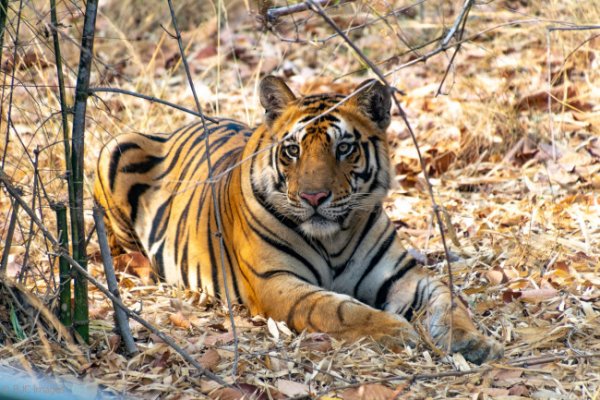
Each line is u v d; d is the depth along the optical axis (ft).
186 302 33.09
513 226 39.50
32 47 47.55
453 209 42.32
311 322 28.84
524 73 54.03
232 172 33.12
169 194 37.65
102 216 26.14
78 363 25.39
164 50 64.80
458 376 25.54
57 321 24.94
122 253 39.68
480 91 51.96
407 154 47.75
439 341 27.71
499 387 25.07
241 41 65.72
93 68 57.52
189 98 55.72
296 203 29.78
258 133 32.50
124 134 39.29
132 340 26.30
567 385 24.89
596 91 51.26
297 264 31.27
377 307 31.83
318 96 31.68
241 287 32.91
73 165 25.53
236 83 60.08
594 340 28.09
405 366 26.27
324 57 62.28
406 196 44.91
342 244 31.71
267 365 25.94
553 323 29.66
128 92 25.09
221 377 25.29
